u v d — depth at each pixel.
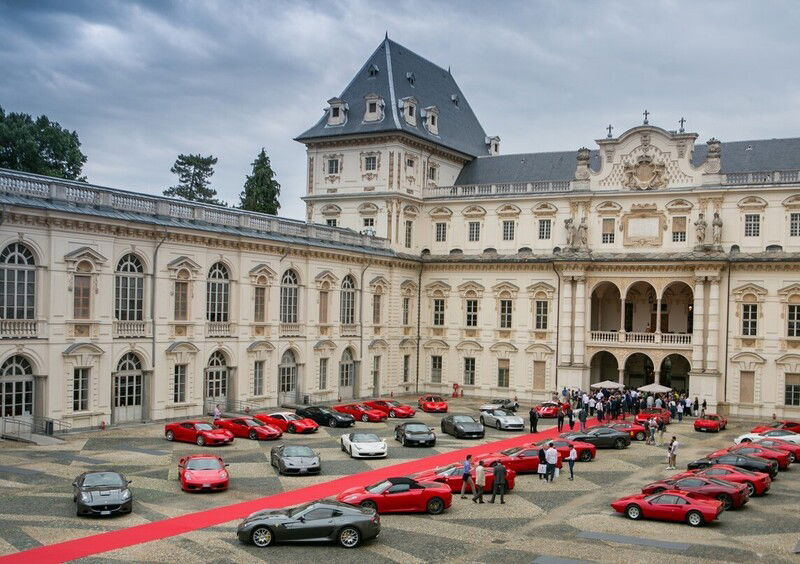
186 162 126.62
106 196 54.94
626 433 54.91
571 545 30.28
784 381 72.12
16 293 49.69
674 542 30.64
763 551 29.53
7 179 49.28
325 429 59.16
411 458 48.00
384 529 32.38
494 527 33.00
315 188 88.38
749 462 43.41
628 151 79.44
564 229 81.88
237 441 52.41
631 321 84.19
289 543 29.80
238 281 65.31
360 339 79.62
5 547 28.50
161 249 58.62
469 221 86.50
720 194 74.94
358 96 88.94
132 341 56.56
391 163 83.88
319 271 74.00
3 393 49.28
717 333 74.19
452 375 86.38
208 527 31.81
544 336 81.75
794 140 77.62
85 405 53.94
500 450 51.78
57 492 36.62
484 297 85.00
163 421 58.84
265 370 68.31
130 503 33.38
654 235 78.19
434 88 95.81
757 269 73.19
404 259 84.62
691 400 74.25
